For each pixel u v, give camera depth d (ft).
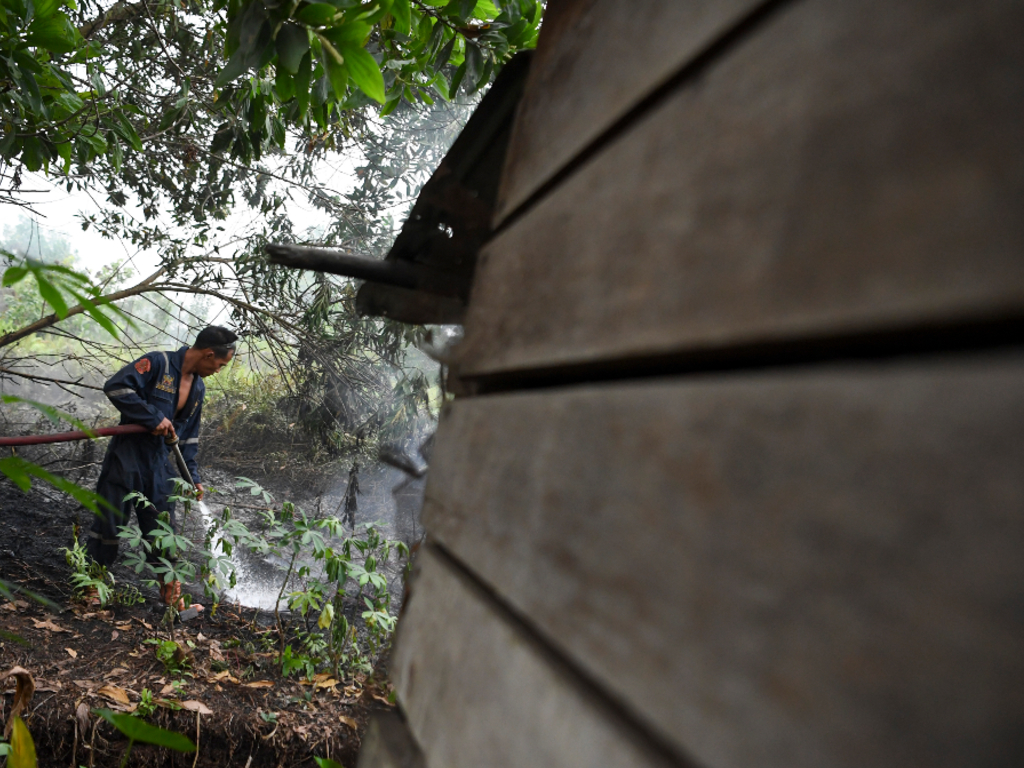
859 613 0.82
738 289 1.18
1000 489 0.71
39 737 9.43
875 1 1.01
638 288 1.51
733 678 0.99
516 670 1.72
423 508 3.01
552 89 2.58
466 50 7.38
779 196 1.12
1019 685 0.66
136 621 13.39
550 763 1.44
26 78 7.99
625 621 1.27
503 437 2.18
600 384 1.63
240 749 10.29
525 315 2.19
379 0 5.92
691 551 1.13
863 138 0.98
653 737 1.18
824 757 0.83
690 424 1.20
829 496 0.89
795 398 0.98
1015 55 0.79
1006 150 0.78
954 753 0.70
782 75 1.19
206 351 14.55
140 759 9.68
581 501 1.54
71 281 2.53
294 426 23.82
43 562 15.38
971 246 0.80
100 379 34.17
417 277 4.59
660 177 1.52
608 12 2.19
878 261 0.92
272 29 4.90
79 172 17.48
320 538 12.79
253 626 14.14
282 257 4.33
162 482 14.37
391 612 16.10
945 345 0.90
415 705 2.46
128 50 15.83
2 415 23.54
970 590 0.71
